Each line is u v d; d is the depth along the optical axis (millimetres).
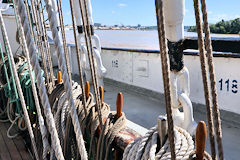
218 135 703
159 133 968
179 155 865
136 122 3607
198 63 3826
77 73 6992
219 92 3629
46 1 843
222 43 1930
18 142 2750
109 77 6125
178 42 1948
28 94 2467
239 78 3355
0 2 4309
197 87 3906
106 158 1224
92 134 1368
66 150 1545
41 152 1988
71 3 1377
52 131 996
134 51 5121
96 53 4664
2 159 2422
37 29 1994
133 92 5191
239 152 2635
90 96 1577
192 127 2383
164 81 695
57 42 888
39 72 895
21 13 779
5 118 3379
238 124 3279
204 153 835
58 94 1821
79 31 4625
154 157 894
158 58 4594
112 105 4430
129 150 1055
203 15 670
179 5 1795
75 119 997
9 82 2693
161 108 4207
